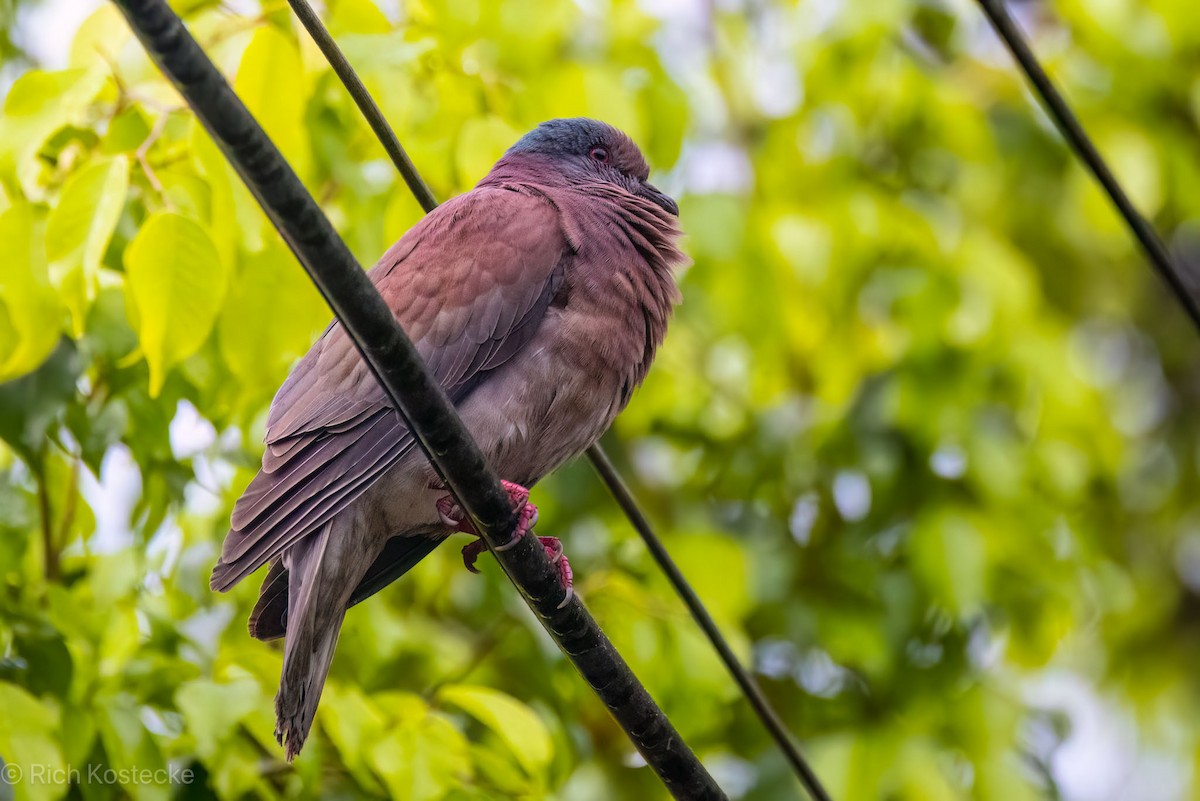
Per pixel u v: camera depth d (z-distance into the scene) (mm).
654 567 10656
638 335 8438
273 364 7941
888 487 12406
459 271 8148
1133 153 14141
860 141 13156
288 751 7215
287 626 7883
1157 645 17641
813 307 12578
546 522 11586
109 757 8000
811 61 12891
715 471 12672
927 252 12539
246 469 9234
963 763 12617
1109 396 17094
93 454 8344
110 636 8164
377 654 9562
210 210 7625
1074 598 12664
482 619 11367
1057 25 15383
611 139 9852
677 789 7512
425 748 8102
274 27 7512
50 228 7062
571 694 10312
